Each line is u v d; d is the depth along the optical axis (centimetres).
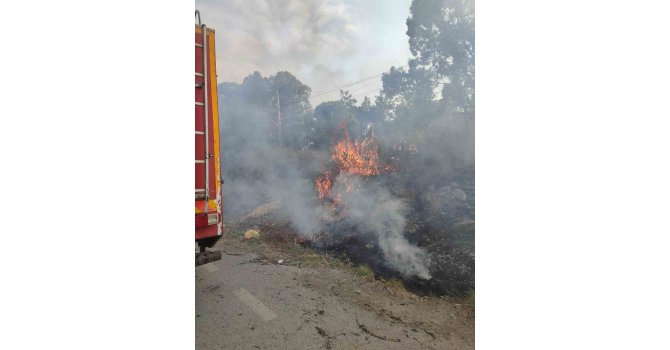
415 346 234
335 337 242
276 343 235
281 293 308
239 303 288
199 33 264
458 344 238
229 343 234
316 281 334
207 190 267
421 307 285
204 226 272
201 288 318
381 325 258
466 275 324
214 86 274
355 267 366
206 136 265
